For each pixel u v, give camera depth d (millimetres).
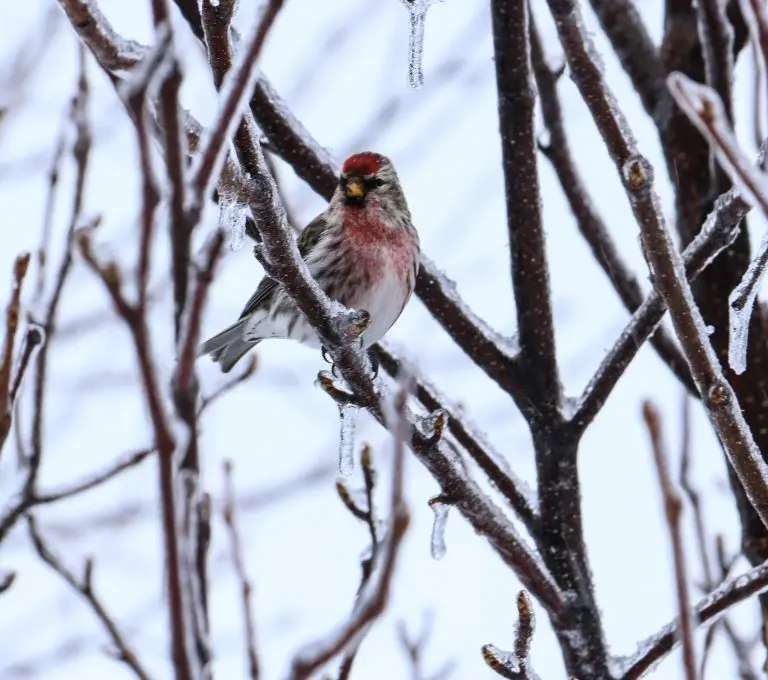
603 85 5828
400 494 3328
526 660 5531
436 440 6371
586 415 7375
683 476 7871
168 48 3113
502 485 7438
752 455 5617
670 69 8602
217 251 3307
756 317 7922
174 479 3195
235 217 5719
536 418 7461
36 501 6359
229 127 3750
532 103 7523
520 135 7516
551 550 7250
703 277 8094
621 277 8344
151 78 3051
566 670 6875
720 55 7855
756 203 3623
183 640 3234
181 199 3332
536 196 7531
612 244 8367
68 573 6160
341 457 6809
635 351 7301
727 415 5566
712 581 7684
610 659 6840
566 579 7133
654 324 7223
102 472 6445
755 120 7457
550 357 7527
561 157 8391
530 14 8305
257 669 5164
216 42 4984
